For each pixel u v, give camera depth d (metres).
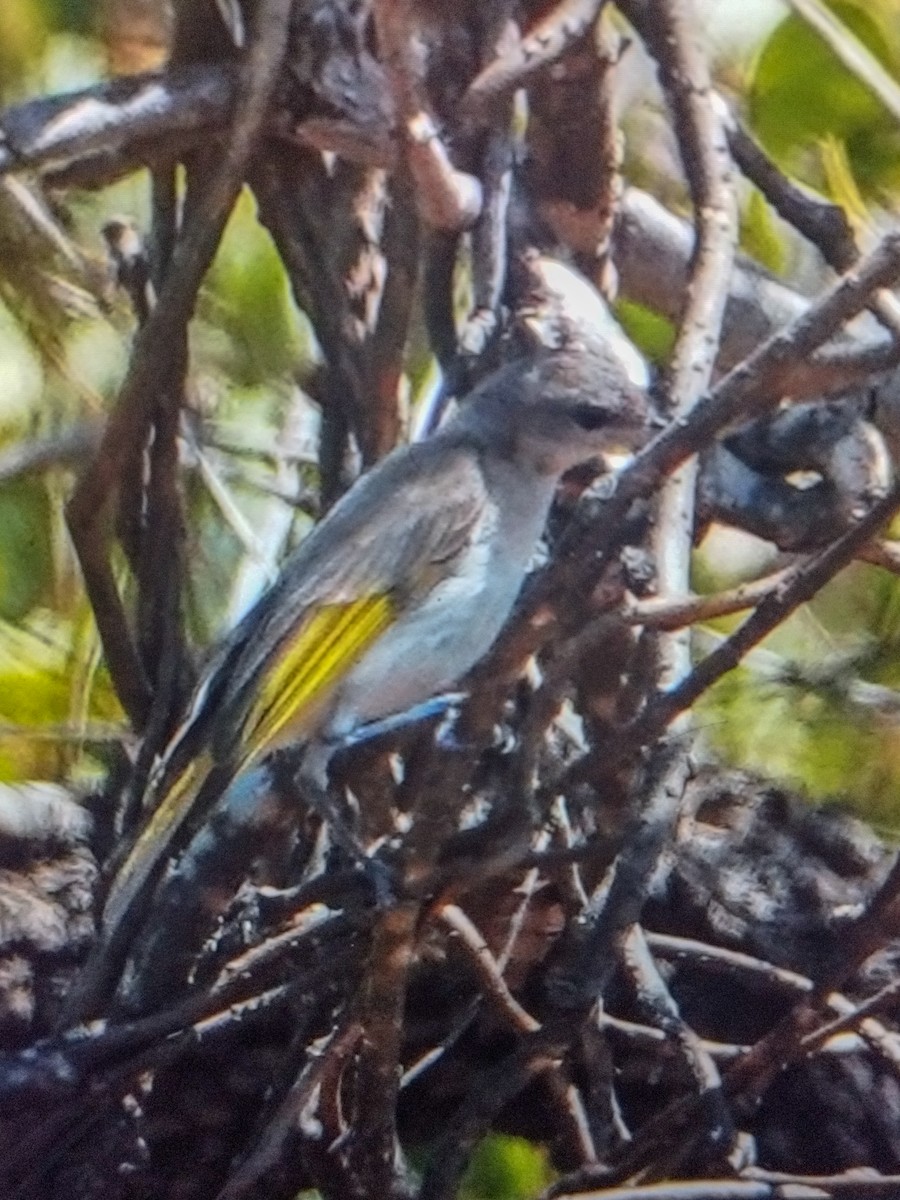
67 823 9.07
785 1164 8.99
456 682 8.83
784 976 8.59
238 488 10.47
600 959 7.68
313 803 8.41
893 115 9.54
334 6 8.63
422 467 8.98
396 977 7.51
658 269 10.42
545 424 8.95
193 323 10.27
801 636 9.67
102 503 8.72
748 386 6.70
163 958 8.60
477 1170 9.21
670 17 8.72
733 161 9.24
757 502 9.39
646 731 7.21
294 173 9.05
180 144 8.80
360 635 8.77
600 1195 7.49
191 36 8.69
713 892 9.07
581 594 7.11
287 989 8.04
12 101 9.60
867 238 9.89
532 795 7.41
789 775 9.29
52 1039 8.14
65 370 9.89
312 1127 8.52
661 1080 8.96
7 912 8.80
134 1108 8.62
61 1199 8.53
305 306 9.23
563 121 9.17
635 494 6.91
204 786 8.46
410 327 9.48
